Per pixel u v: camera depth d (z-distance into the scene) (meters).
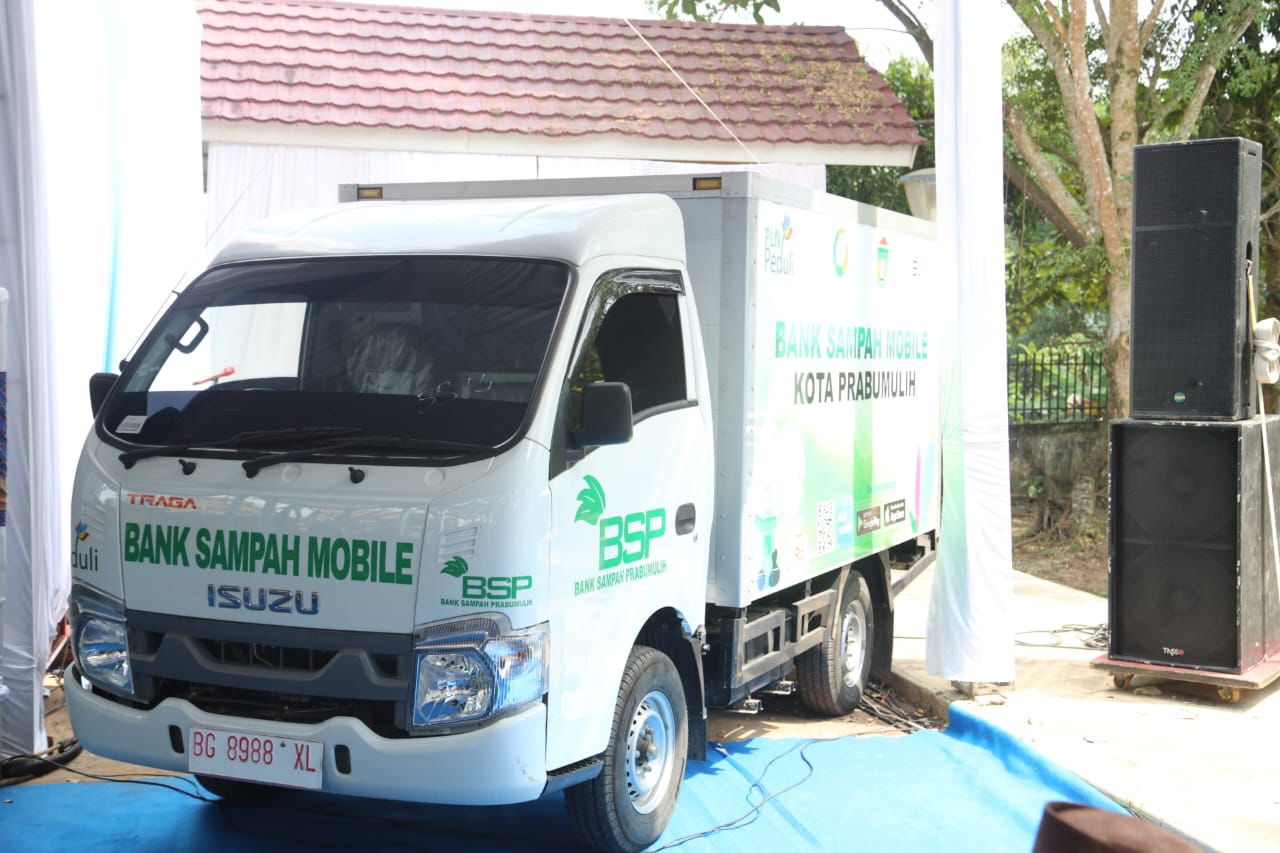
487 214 5.56
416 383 4.91
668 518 5.52
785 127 12.37
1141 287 7.87
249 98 11.12
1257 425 7.79
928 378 8.75
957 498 7.66
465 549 4.47
